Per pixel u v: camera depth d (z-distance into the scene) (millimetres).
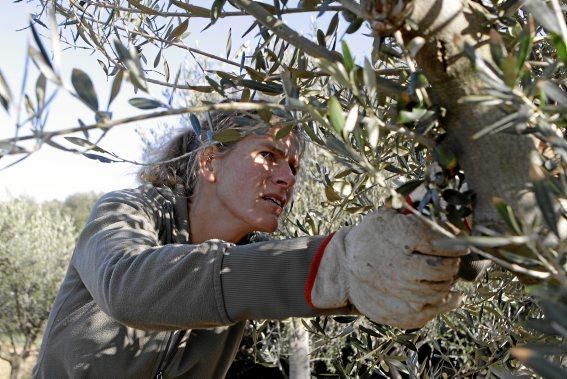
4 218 12414
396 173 1168
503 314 1379
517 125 619
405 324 824
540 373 489
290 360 4082
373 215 844
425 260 784
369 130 642
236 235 1517
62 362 1479
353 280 849
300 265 919
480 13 709
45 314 12586
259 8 777
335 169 2184
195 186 1522
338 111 602
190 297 963
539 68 928
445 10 680
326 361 4449
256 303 934
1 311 12391
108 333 1464
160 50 1255
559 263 557
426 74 709
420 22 675
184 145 1613
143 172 1651
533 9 509
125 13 1347
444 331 1853
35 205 13047
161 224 1478
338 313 930
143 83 610
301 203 3686
